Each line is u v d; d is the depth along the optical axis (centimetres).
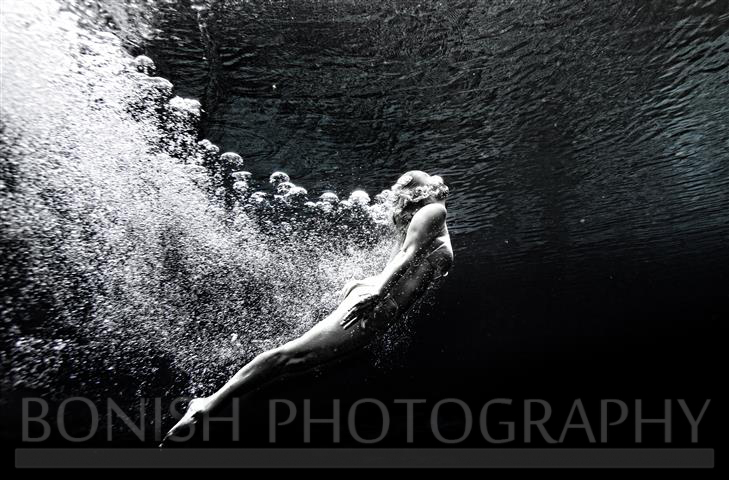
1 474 645
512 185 885
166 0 399
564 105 617
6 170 453
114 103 438
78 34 374
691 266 1727
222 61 475
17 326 845
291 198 765
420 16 457
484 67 530
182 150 551
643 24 484
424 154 710
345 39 475
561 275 1828
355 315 295
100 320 859
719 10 466
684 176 901
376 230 754
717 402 1077
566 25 479
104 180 499
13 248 621
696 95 609
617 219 1155
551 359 1942
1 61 350
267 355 288
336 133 627
